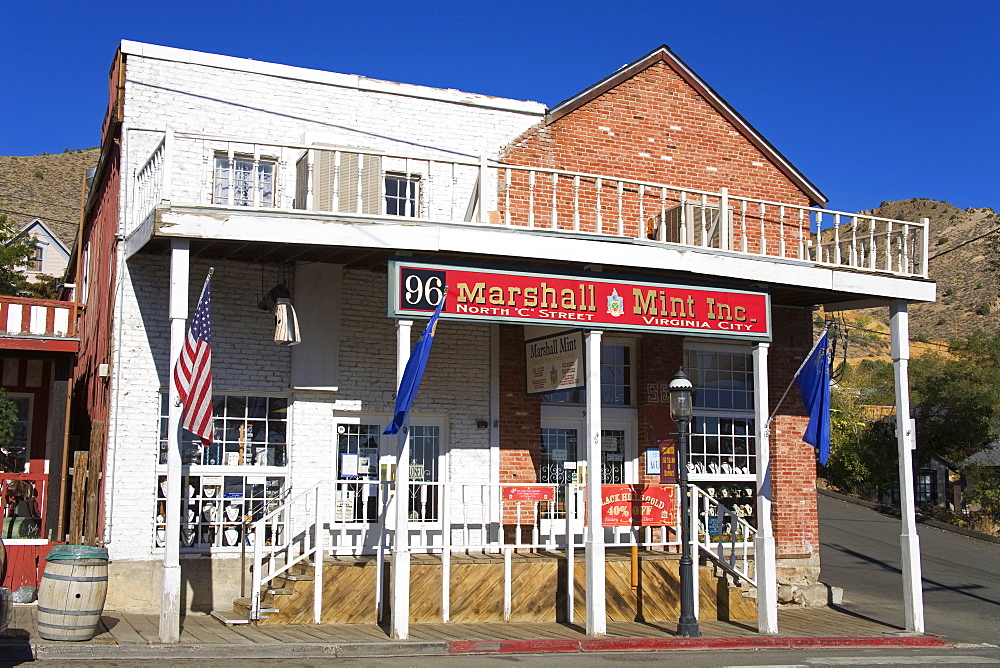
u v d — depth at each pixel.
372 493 14.39
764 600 13.41
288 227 11.49
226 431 13.51
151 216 11.18
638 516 14.04
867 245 20.58
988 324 71.12
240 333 13.54
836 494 32.84
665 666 10.59
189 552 13.04
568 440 15.87
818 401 13.56
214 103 13.77
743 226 14.54
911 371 36.56
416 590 12.97
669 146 16.80
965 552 23.94
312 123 14.30
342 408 14.07
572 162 16.06
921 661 11.75
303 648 10.65
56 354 13.74
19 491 14.97
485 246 12.36
